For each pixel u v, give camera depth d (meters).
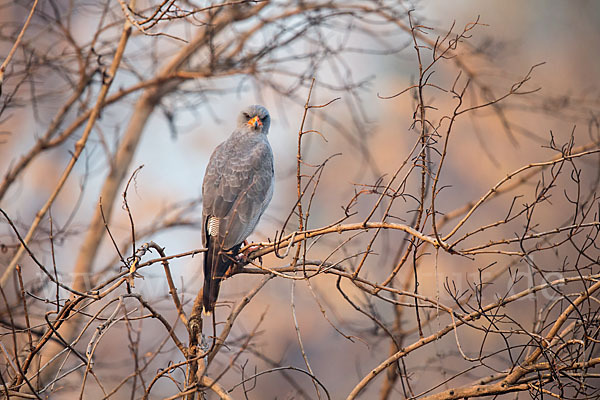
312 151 26.34
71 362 13.18
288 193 26.52
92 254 12.75
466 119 27.22
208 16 11.33
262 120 11.20
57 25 12.02
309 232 7.05
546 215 22.55
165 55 13.10
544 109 12.66
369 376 7.05
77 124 11.30
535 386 6.68
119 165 13.18
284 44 11.10
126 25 10.20
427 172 7.09
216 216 9.61
